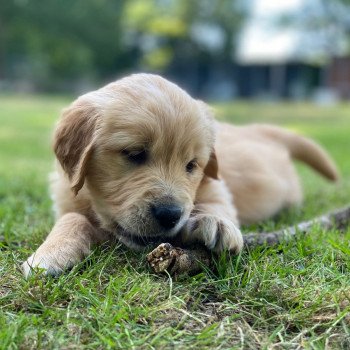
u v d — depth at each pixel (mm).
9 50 7223
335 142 1906
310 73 6977
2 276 475
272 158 807
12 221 646
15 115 2912
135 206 503
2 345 377
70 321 409
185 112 537
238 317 430
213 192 593
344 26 6242
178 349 387
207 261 492
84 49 7000
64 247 495
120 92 544
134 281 460
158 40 8023
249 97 7395
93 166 535
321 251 527
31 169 1144
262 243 540
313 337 404
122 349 385
